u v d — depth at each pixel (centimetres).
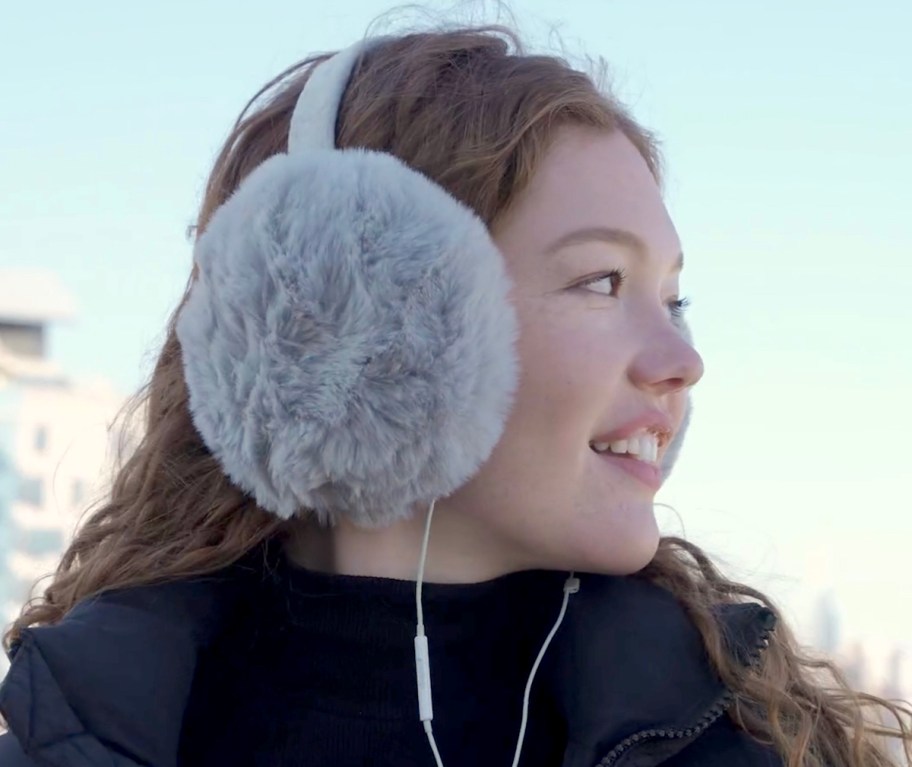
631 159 125
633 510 116
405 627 117
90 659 116
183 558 128
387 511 109
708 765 115
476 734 117
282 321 104
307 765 116
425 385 103
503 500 114
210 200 143
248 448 106
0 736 120
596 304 117
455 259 105
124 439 154
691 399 135
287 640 122
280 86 143
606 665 118
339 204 105
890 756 131
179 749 121
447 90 124
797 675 132
